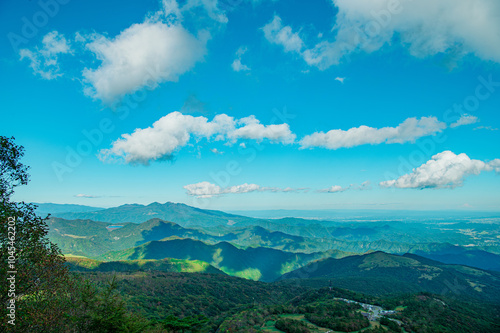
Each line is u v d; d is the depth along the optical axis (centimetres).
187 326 2947
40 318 1772
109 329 2155
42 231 1912
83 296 2117
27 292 1805
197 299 13550
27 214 1884
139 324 2459
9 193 1919
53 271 1930
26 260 1833
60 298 1981
